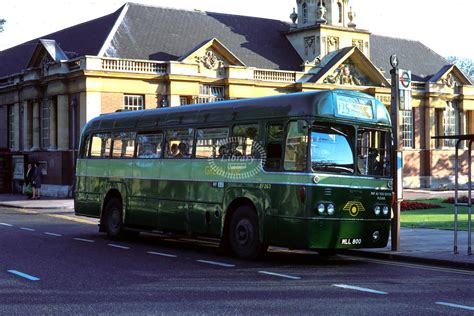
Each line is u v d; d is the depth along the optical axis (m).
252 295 10.02
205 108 16.38
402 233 19.58
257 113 14.71
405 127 58.16
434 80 59.16
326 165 13.64
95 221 26.17
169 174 17.16
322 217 13.43
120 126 19.45
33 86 46.62
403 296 9.98
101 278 11.63
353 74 54.62
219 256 15.23
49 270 12.56
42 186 45.56
